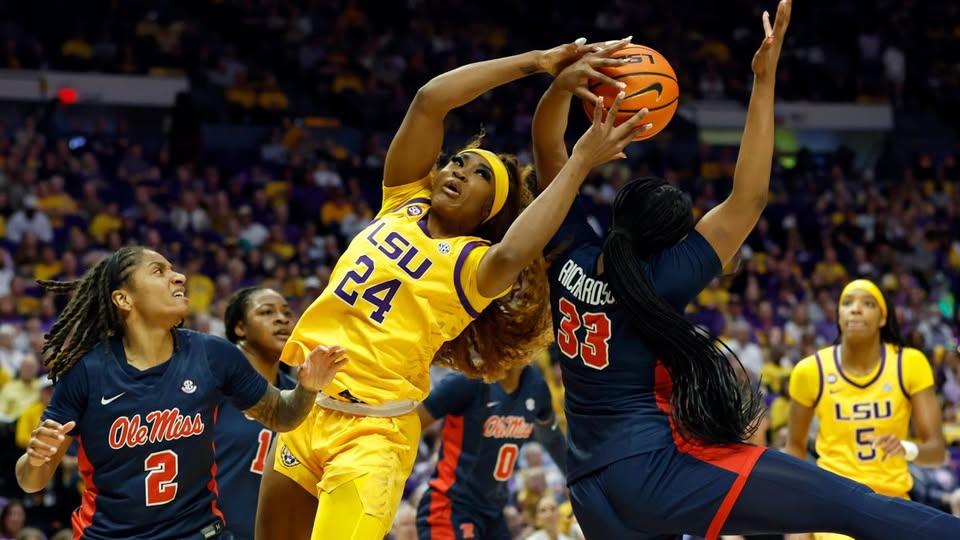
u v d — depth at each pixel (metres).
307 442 3.74
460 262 3.64
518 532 7.94
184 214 15.45
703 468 3.29
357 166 18.17
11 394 9.88
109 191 15.84
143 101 18.98
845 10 23.92
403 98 20.06
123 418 3.54
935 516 3.12
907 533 3.12
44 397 9.44
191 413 3.62
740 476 3.24
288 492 3.83
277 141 18.42
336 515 3.56
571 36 22.45
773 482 3.23
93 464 3.56
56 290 3.84
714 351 3.41
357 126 19.56
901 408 5.52
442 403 5.61
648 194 3.56
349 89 19.78
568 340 3.62
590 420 3.52
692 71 21.97
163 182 16.50
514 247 3.48
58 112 18.72
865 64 23.16
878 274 17.58
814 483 3.22
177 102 18.06
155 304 3.60
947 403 12.35
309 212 17.05
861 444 5.54
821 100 22.23
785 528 3.25
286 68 20.44
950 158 21.28
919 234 19.06
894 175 20.95
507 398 5.67
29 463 3.54
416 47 21.22
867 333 5.47
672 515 3.30
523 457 9.02
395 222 3.76
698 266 3.54
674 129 20.80
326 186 17.61
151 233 14.30
